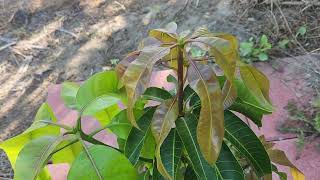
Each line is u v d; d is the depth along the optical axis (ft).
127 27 4.34
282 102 3.53
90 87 1.93
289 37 4.07
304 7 4.28
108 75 1.93
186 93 1.89
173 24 1.90
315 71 3.74
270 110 1.90
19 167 1.70
